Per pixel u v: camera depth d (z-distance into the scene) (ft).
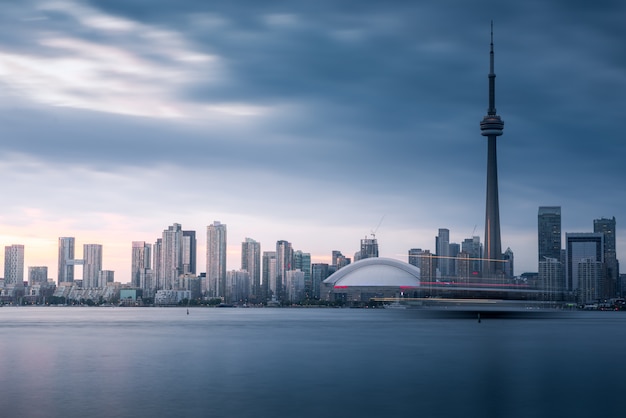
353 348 528.63
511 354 479.41
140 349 503.61
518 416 245.24
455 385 317.42
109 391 290.35
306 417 238.68
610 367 394.32
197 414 241.55
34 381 320.50
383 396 284.61
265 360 423.64
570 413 250.16
